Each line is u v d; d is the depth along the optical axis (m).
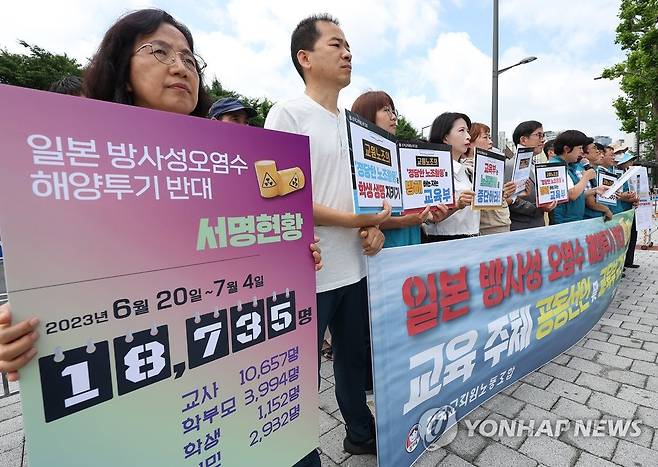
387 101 2.25
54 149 0.72
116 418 0.84
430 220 2.38
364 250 1.52
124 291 0.83
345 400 1.82
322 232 1.58
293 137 1.19
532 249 2.36
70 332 0.76
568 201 3.86
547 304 2.53
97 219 0.78
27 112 0.69
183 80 1.07
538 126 3.68
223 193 1.00
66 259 0.74
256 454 1.16
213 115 3.00
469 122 2.90
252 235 1.08
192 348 0.96
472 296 1.94
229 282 1.03
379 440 1.53
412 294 1.66
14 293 0.68
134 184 0.83
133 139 0.82
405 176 1.96
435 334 1.77
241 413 1.10
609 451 1.87
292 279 1.21
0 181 0.66
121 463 0.86
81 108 0.75
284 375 1.22
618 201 5.45
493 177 2.56
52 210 0.72
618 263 3.76
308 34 1.64
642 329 3.47
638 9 19.17
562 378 2.59
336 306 1.69
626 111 21.50
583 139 4.07
